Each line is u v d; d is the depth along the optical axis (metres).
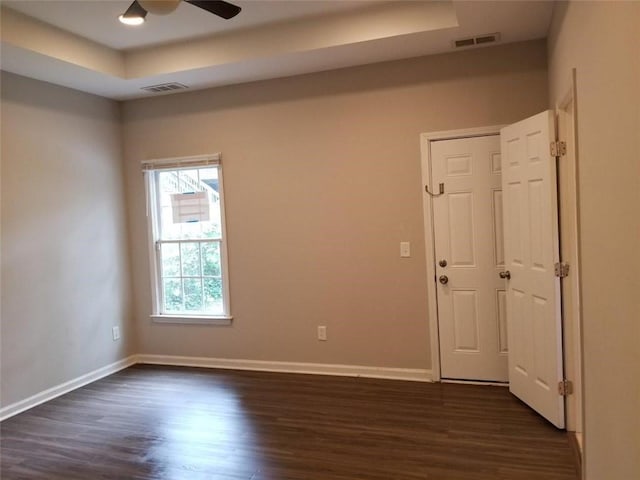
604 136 1.73
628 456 1.54
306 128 4.37
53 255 4.22
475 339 4.02
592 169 1.93
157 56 4.13
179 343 4.96
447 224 4.04
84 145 4.56
